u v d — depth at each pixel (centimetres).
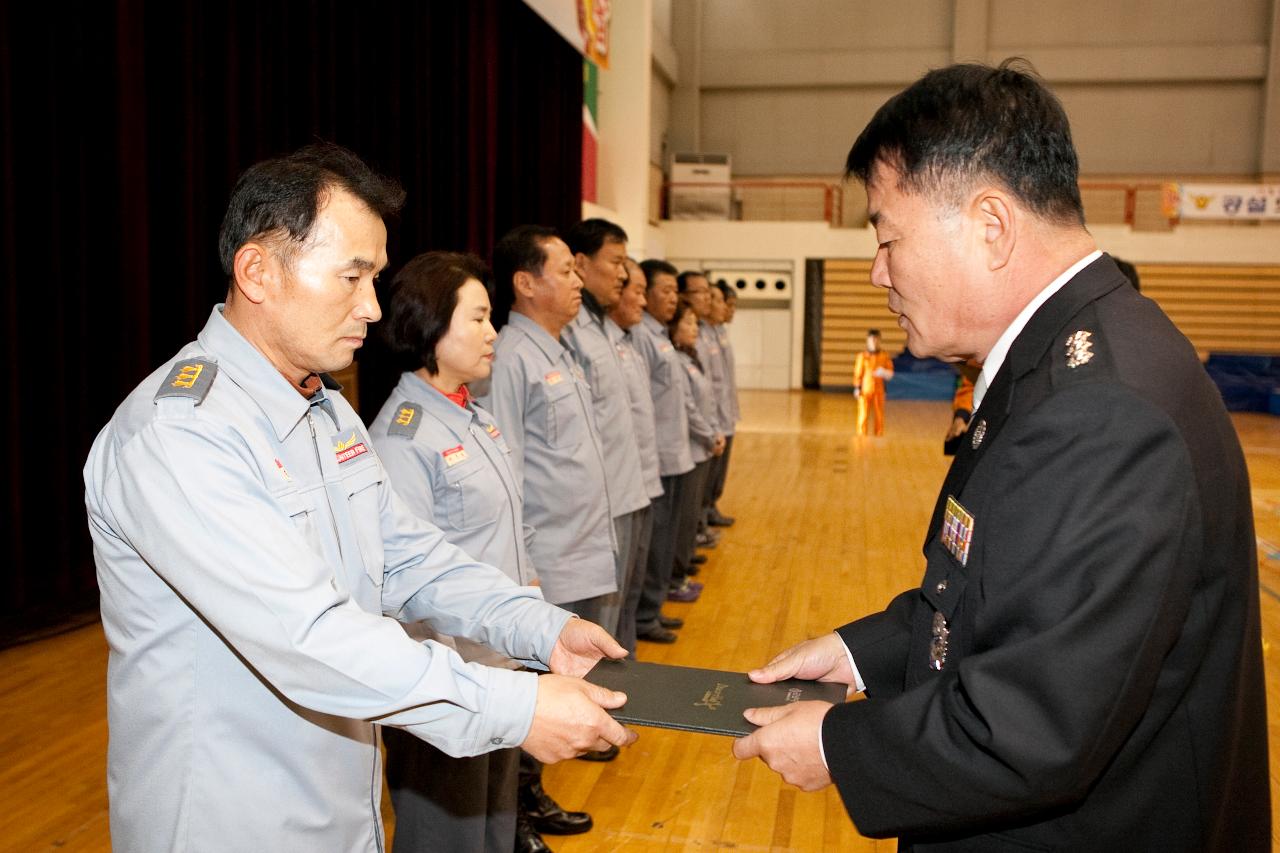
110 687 113
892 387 1455
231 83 421
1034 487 87
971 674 86
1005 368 99
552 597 255
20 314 344
